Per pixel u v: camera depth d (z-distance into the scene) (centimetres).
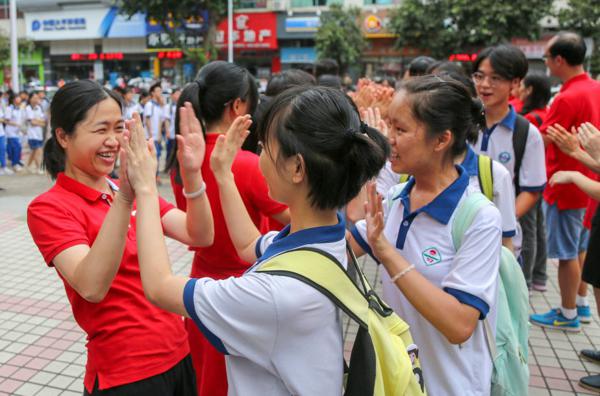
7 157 1019
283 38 2373
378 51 2327
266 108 115
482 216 150
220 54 2450
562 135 278
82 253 148
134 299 161
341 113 110
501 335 169
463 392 155
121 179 133
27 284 436
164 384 163
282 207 209
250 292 106
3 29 2588
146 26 2542
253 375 115
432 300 138
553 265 507
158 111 943
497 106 285
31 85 2309
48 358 320
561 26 1789
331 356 112
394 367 117
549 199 357
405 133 152
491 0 1712
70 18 2678
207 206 165
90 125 157
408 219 160
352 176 112
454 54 1836
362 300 117
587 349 339
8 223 622
